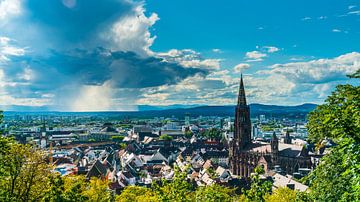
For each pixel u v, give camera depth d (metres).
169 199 53.44
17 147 52.38
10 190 52.47
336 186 48.06
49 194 53.44
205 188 67.50
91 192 76.75
